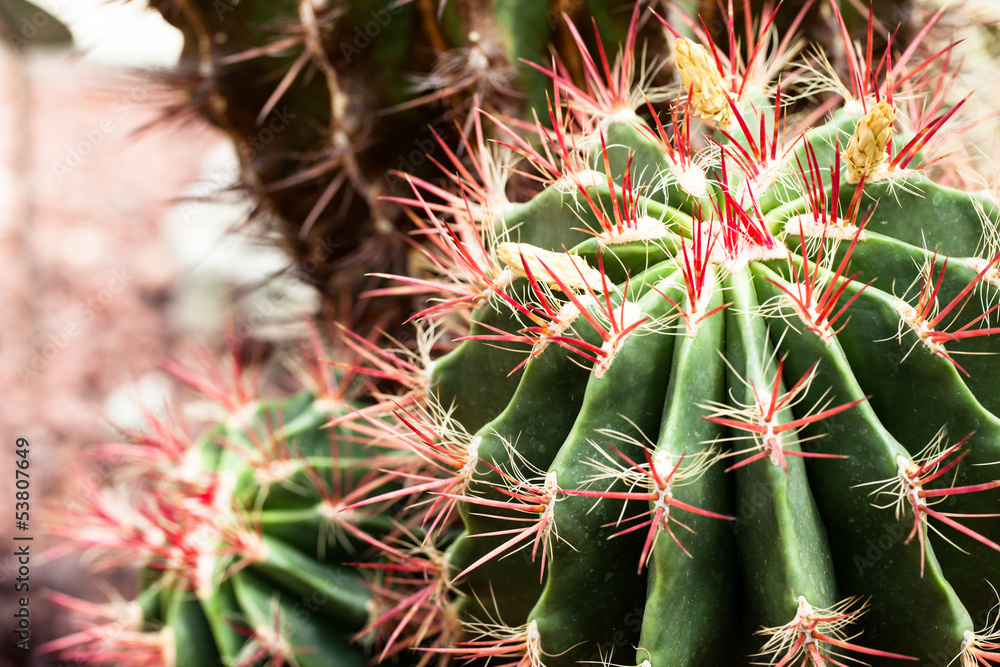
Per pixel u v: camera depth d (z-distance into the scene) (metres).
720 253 0.54
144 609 0.68
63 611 0.91
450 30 0.64
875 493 0.52
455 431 0.58
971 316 0.54
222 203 0.73
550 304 0.54
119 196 1.28
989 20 0.70
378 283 0.70
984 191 0.56
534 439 0.55
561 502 0.53
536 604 0.55
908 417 0.53
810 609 0.51
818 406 0.52
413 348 0.69
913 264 0.53
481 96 0.64
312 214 0.69
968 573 0.54
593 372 0.53
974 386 0.54
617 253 0.55
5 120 1.30
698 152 0.57
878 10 0.65
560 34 0.64
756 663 0.52
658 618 0.52
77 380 1.11
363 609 0.63
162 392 1.08
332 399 0.68
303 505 0.66
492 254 0.57
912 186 0.55
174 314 1.18
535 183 0.65
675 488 0.52
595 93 0.61
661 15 0.63
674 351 0.53
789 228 0.54
